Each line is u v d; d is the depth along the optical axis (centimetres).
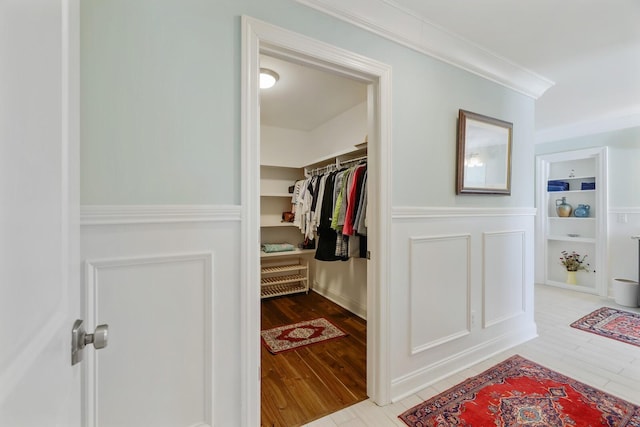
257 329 130
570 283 425
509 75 230
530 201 259
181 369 115
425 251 188
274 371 204
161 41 112
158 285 112
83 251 99
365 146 272
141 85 108
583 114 353
